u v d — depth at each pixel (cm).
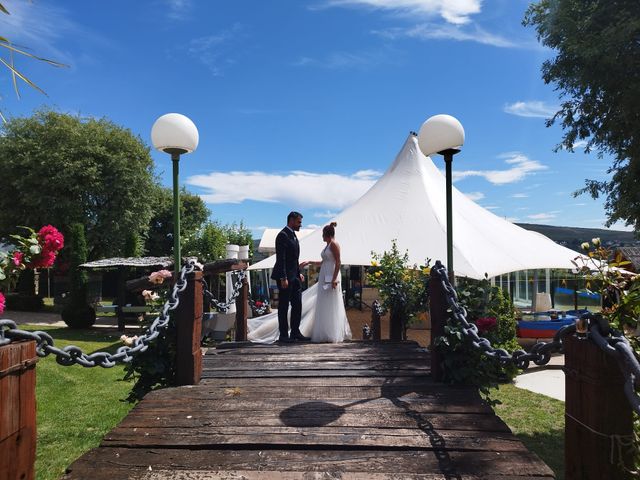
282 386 374
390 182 1040
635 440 171
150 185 2475
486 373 369
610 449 172
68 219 2112
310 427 283
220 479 221
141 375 381
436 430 277
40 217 2153
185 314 381
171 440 264
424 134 423
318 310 591
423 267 600
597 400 174
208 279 1350
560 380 736
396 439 264
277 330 765
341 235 894
